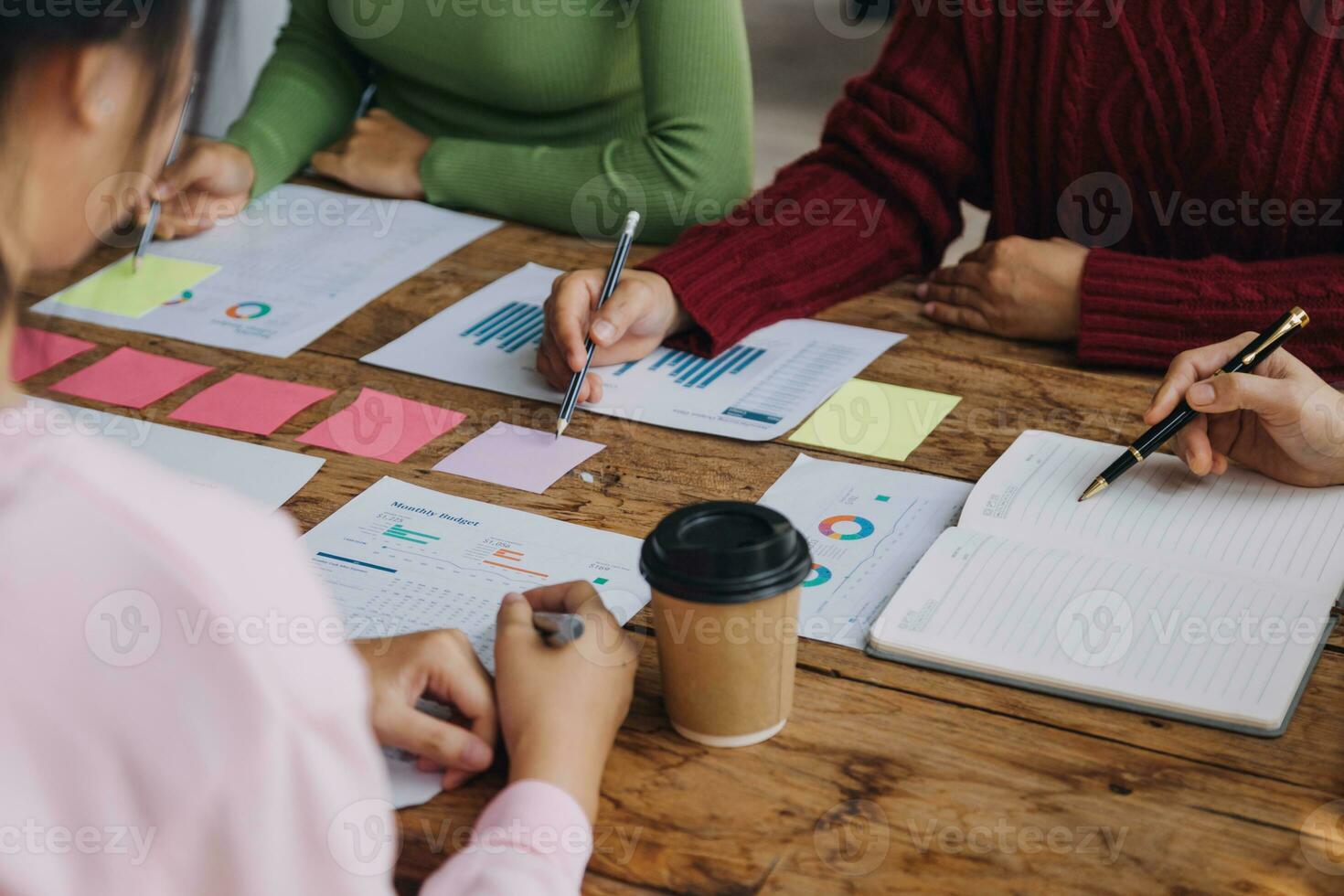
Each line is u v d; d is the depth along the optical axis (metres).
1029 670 0.79
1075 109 1.36
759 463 1.06
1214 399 0.95
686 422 1.13
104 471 0.50
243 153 1.60
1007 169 1.43
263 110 1.69
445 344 1.27
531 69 1.66
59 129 0.50
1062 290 1.25
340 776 0.51
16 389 0.54
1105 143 1.37
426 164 1.60
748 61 1.62
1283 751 0.74
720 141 1.56
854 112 1.46
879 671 0.81
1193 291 1.20
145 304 1.35
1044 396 1.15
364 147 1.67
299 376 1.21
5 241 0.51
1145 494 0.97
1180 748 0.74
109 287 1.38
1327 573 0.87
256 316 1.33
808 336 1.29
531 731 0.71
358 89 1.83
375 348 1.26
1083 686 0.78
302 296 1.37
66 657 0.47
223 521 0.51
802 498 1.00
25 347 0.54
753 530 0.72
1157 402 0.99
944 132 1.42
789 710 0.77
